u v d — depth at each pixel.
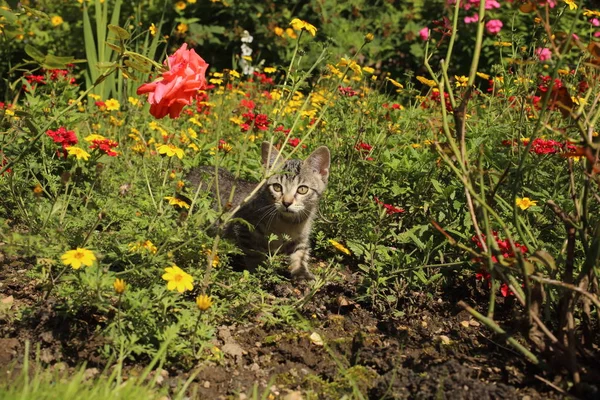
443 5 11.36
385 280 4.76
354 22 11.94
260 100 8.42
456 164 5.30
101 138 5.07
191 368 3.75
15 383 3.17
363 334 4.27
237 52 11.16
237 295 4.44
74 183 4.92
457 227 4.98
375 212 5.55
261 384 3.74
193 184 5.89
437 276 4.57
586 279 3.59
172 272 3.54
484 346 4.13
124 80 8.27
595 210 4.79
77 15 10.70
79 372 3.32
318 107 6.79
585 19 10.29
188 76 3.53
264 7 11.22
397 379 3.66
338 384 3.72
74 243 4.05
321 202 5.75
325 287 4.93
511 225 4.95
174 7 11.02
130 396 3.17
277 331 4.25
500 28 9.62
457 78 6.73
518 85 6.06
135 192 5.29
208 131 7.56
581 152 3.25
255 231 5.47
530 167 5.12
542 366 3.45
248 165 6.43
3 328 3.90
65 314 3.76
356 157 6.12
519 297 3.59
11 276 4.56
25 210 4.77
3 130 5.53
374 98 7.25
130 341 3.66
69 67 7.83
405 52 11.28
